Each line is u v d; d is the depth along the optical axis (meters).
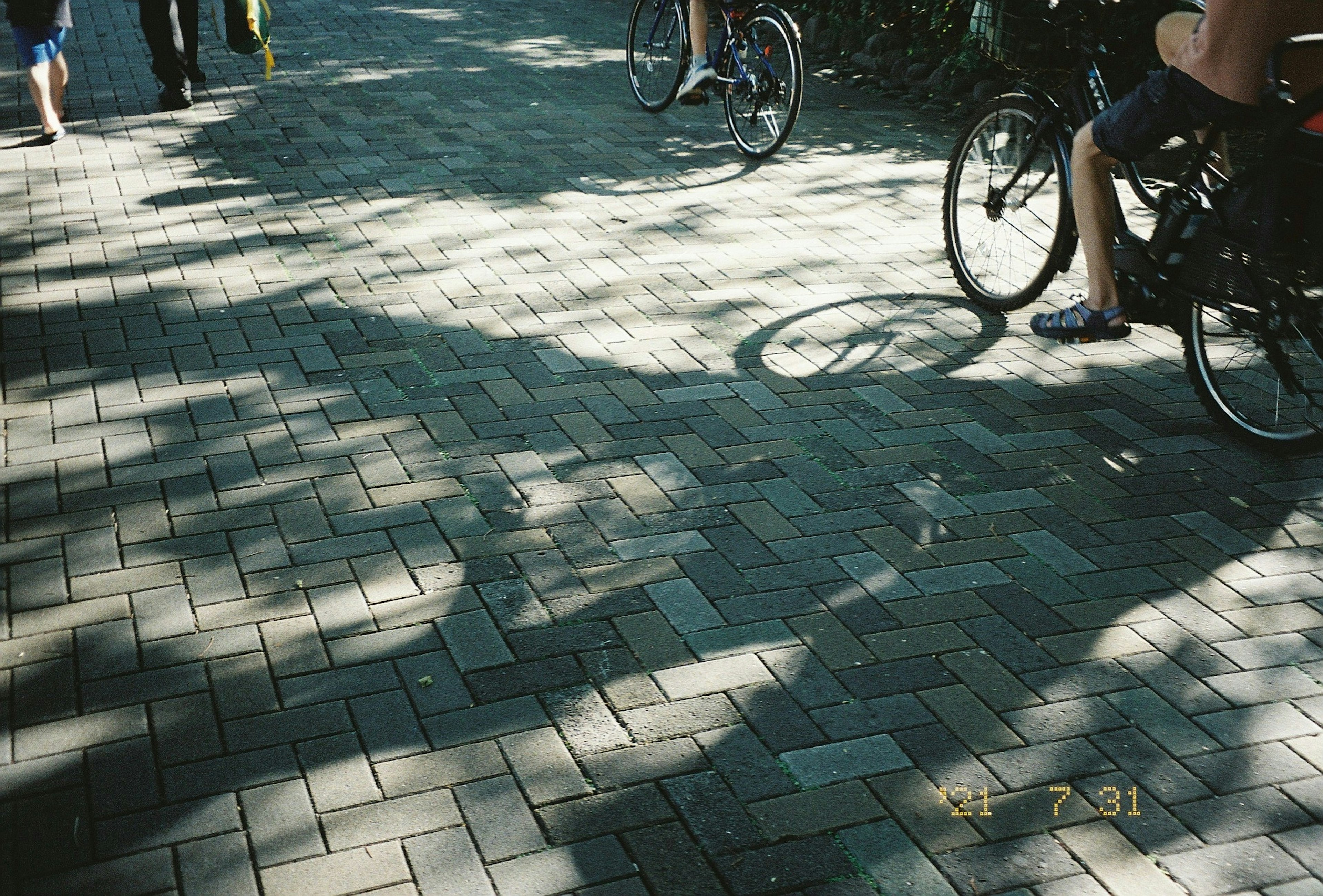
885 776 2.94
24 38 7.70
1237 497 4.32
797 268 6.30
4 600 3.44
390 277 5.95
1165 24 4.63
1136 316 4.90
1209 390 4.78
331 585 3.58
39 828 2.68
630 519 3.99
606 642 3.38
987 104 5.71
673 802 2.82
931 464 4.43
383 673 3.21
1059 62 5.39
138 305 5.49
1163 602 3.68
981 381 5.13
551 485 4.17
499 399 4.76
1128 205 6.85
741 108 8.38
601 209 7.12
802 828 2.77
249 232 6.49
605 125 9.01
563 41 12.05
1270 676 3.37
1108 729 3.13
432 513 3.97
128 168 7.52
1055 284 6.18
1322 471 4.52
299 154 7.95
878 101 10.41
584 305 5.70
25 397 4.61
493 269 6.11
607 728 3.05
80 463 4.17
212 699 3.09
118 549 3.70
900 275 6.27
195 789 2.80
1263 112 4.11
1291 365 4.43
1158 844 2.77
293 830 2.70
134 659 3.22
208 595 3.51
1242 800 2.91
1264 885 2.67
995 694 3.25
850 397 4.93
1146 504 4.24
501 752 2.96
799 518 4.04
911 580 3.73
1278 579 3.83
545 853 2.66
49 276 5.78
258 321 5.38
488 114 9.17
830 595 3.64
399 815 2.75
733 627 3.47
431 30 12.32
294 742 2.96
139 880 2.55
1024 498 4.23
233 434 4.40
